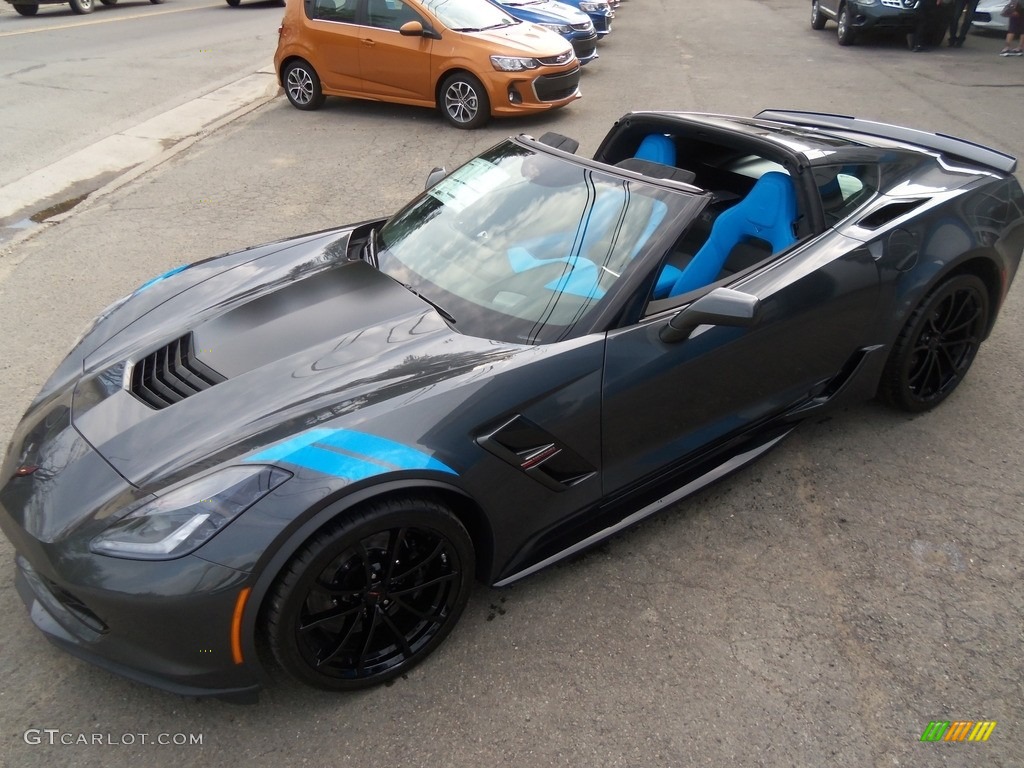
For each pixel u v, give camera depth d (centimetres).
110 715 224
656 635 251
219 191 662
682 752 214
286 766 211
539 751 214
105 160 740
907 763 211
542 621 257
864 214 314
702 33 1548
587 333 251
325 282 289
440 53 842
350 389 230
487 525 238
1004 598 265
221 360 250
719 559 282
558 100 880
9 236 575
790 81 1078
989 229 336
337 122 884
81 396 248
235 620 196
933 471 327
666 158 375
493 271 279
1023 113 886
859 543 289
